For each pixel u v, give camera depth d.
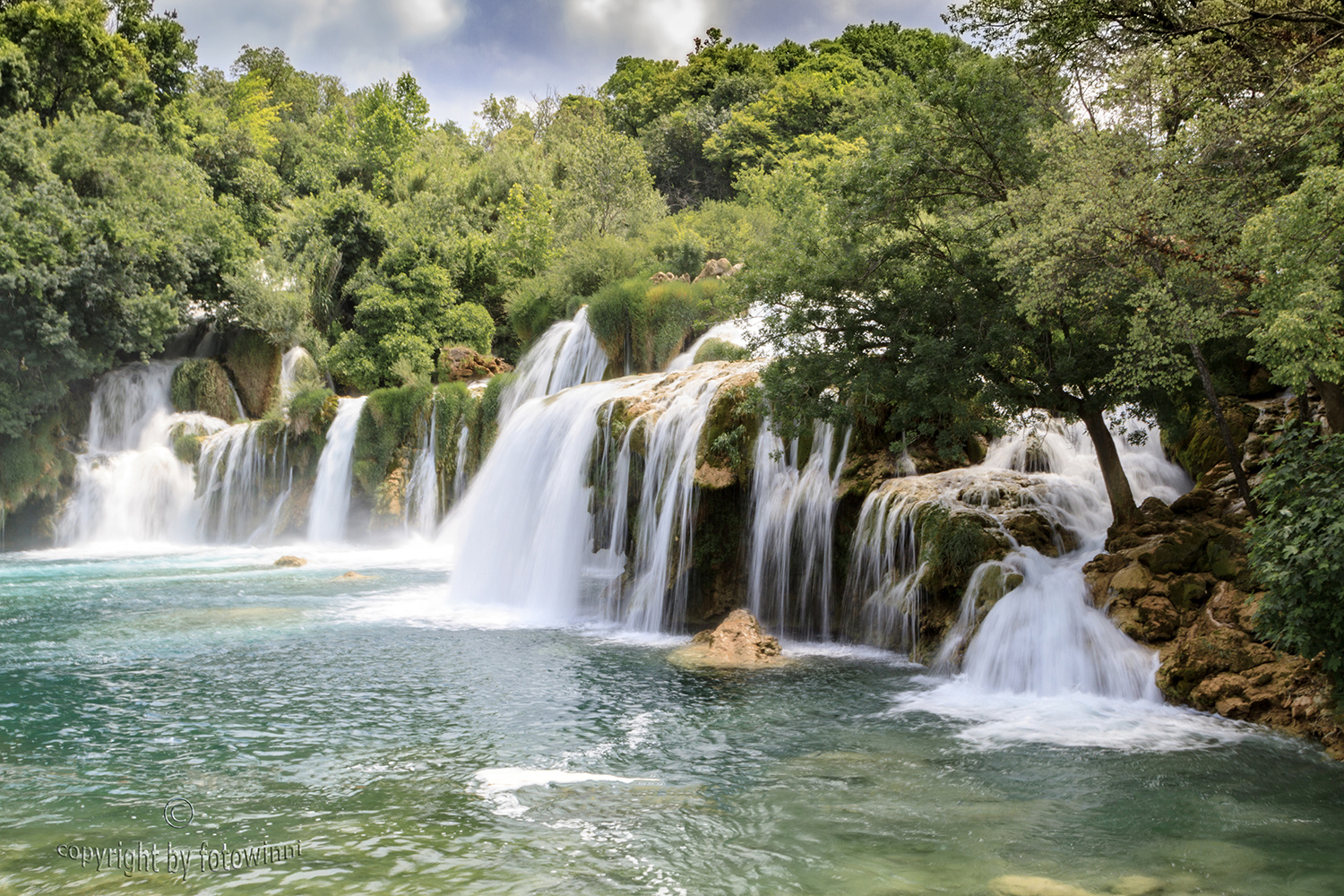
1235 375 15.10
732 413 15.86
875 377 13.71
